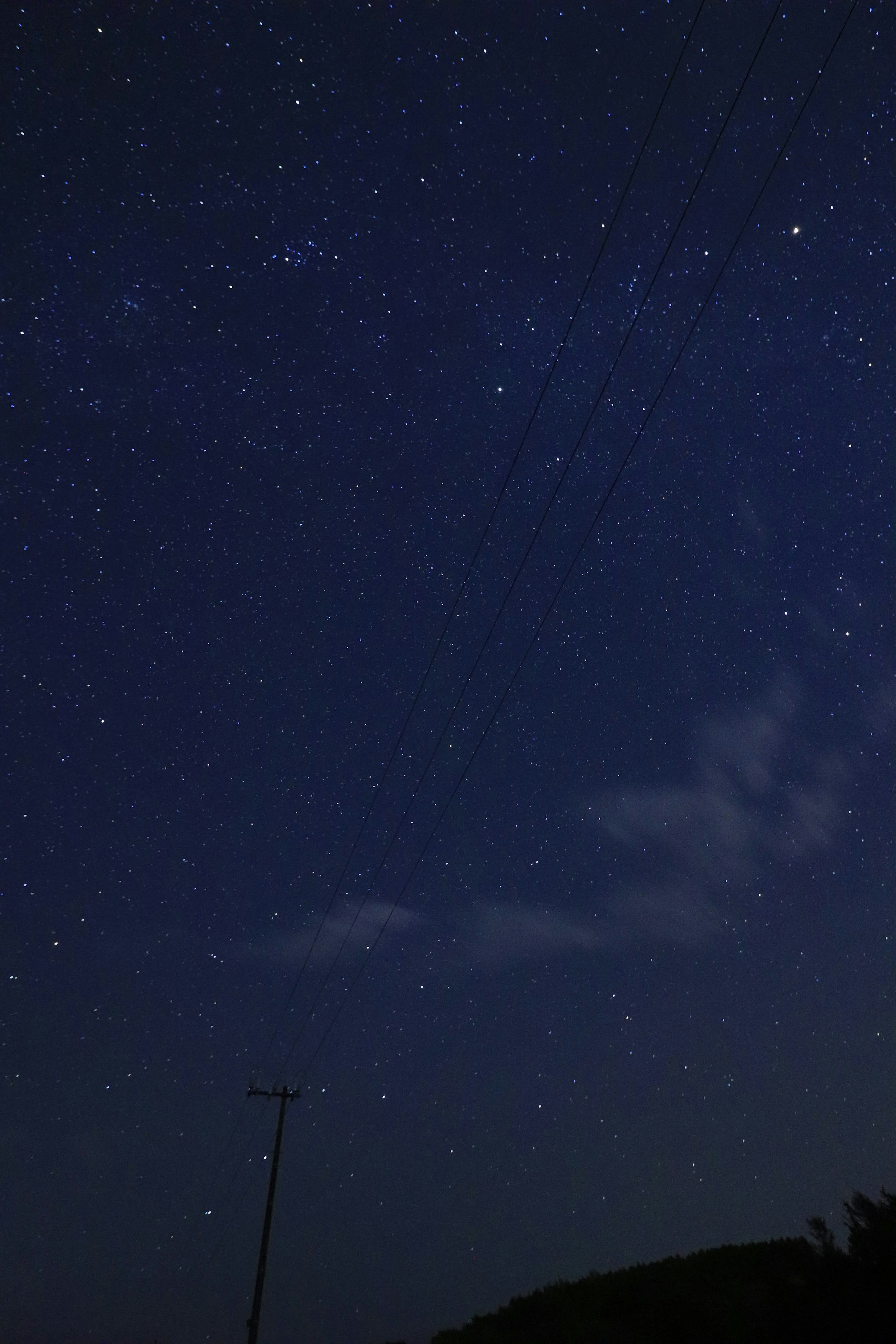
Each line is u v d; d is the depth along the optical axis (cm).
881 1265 908
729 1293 1516
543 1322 1775
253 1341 2188
